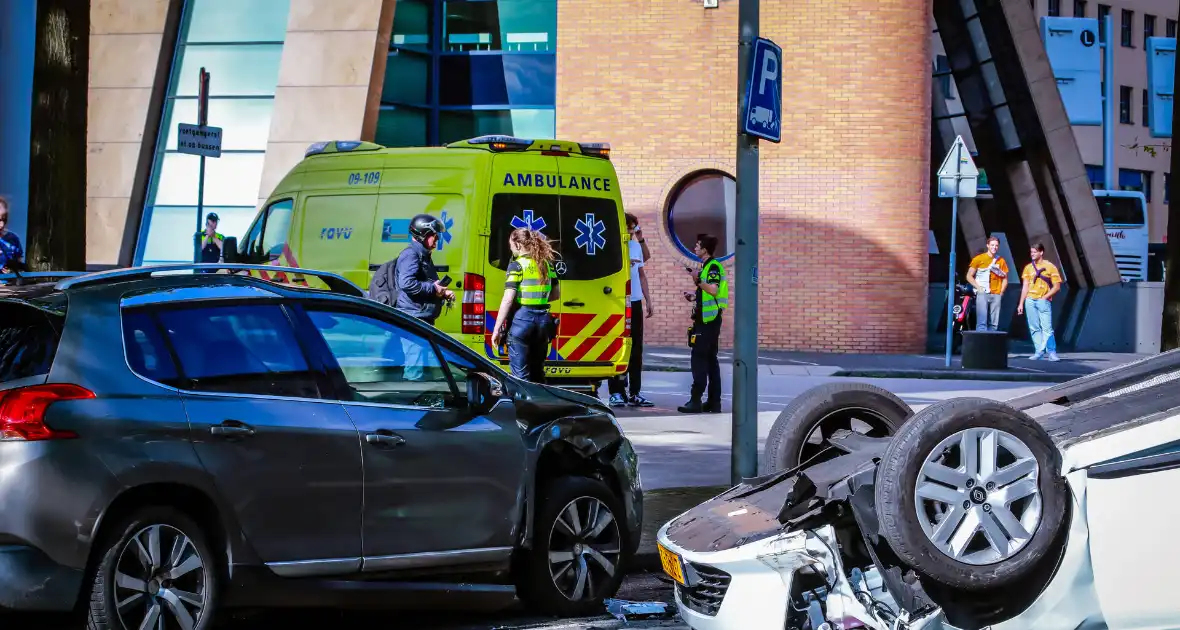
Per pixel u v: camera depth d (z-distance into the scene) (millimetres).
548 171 16781
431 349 8203
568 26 30438
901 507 6152
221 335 7230
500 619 8484
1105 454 6246
